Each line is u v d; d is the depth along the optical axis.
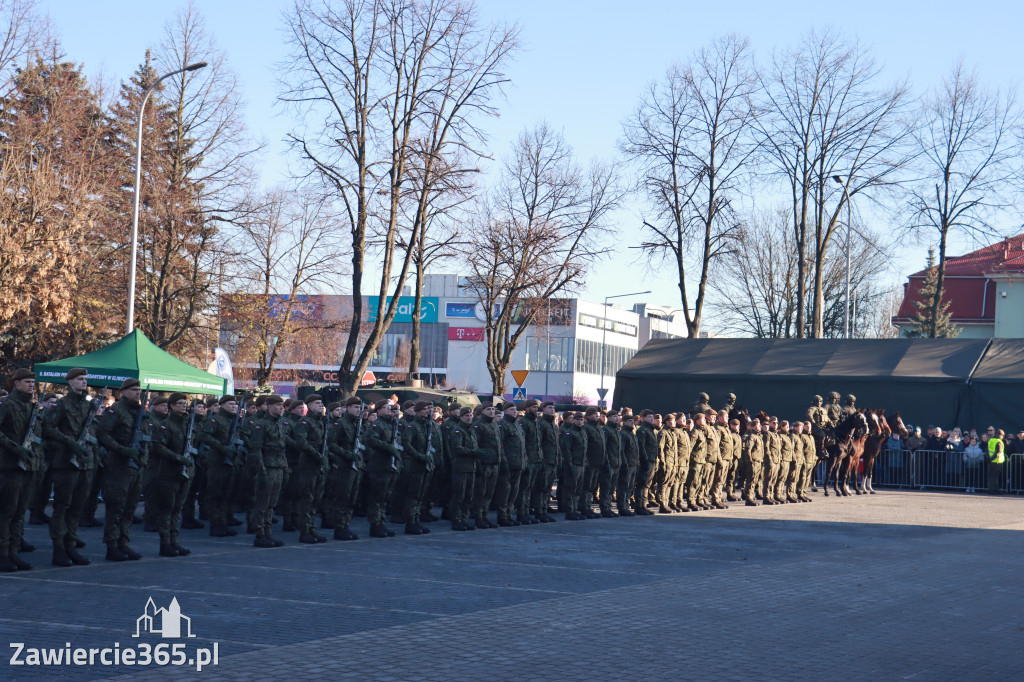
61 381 18.36
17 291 31.14
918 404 33.44
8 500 11.71
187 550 13.73
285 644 8.38
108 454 12.96
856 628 9.49
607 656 8.18
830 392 33.69
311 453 15.32
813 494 29.83
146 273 38.50
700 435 23.22
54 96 36.25
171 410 13.82
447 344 86.31
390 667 7.68
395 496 18.41
